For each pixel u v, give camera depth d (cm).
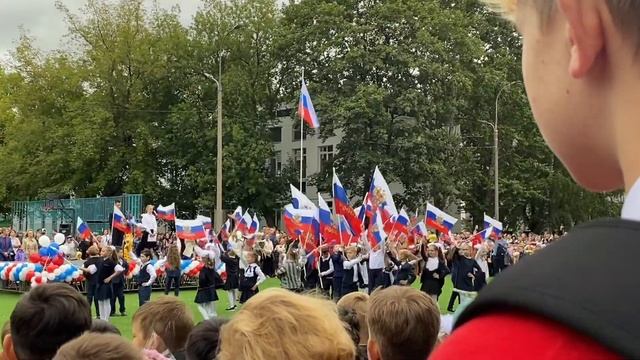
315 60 4159
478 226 4647
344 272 2031
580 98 69
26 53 4647
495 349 58
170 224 3684
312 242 2180
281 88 4556
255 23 4644
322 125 4138
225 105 4541
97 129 4347
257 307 211
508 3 80
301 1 4319
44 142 4550
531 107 76
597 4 66
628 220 61
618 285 56
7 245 3103
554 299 57
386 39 4072
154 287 2391
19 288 2341
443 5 4497
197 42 4628
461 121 4441
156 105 4662
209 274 1677
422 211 4128
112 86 4525
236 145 4341
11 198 5009
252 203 4494
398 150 3897
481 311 62
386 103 3966
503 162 4500
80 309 320
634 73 65
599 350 54
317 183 4294
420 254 2033
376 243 1992
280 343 198
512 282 61
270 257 2634
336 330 209
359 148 3959
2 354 334
